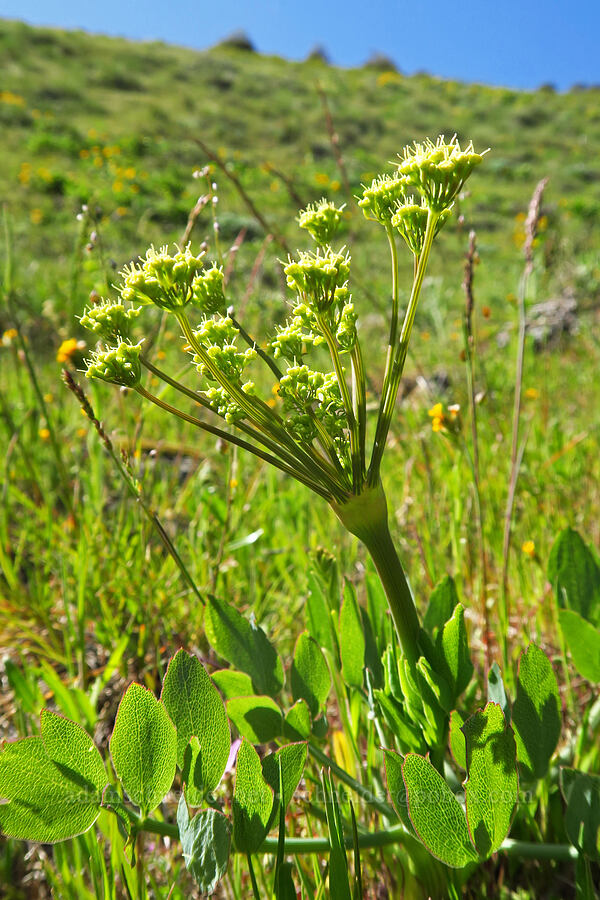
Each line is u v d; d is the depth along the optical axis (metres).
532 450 0.72
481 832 0.26
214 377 0.26
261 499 0.66
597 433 0.83
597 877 0.32
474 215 5.24
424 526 0.58
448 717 0.30
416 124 10.03
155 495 0.60
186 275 0.24
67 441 0.77
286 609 0.53
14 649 0.52
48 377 0.91
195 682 0.27
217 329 0.25
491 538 0.55
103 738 0.44
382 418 0.26
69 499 0.57
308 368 0.26
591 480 0.68
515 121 10.80
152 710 0.26
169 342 0.91
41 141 5.64
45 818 0.26
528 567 0.55
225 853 0.24
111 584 0.51
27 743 0.26
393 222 0.25
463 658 0.30
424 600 0.51
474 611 0.50
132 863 0.28
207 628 0.34
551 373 1.16
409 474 0.68
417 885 0.31
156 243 1.84
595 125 10.83
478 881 0.32
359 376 0.26
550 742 0.30
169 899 0.29
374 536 0.27
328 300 0.25
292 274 0.24
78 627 0.46
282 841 0.26
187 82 9.98
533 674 0.29
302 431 0.26
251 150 7.32
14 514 0.61
